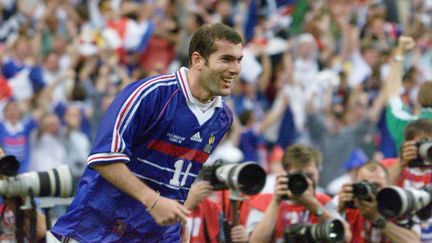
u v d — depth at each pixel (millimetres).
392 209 14359
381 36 30672
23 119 24875
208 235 15227
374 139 25094
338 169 24125
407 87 22328
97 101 25375
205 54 11391
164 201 11086
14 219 13922
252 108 26688
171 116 11508
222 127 12016
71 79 27219
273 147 26031
